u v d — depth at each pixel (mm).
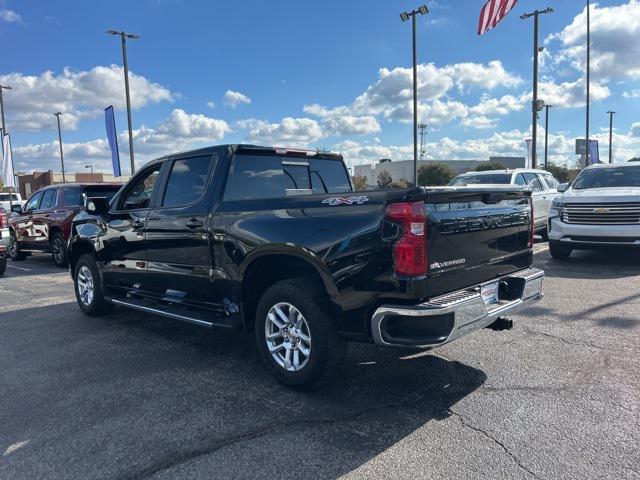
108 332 5793
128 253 5582
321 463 2916
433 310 3207
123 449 3119
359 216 3467
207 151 4715
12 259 13125
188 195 4855
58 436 3303
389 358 4621
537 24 23891
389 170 77000
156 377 4320
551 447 3035
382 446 3090
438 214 3396
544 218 12789
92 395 3959
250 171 4684
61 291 8430
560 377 4094
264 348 4086
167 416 3559
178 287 4965
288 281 3924
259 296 4418
